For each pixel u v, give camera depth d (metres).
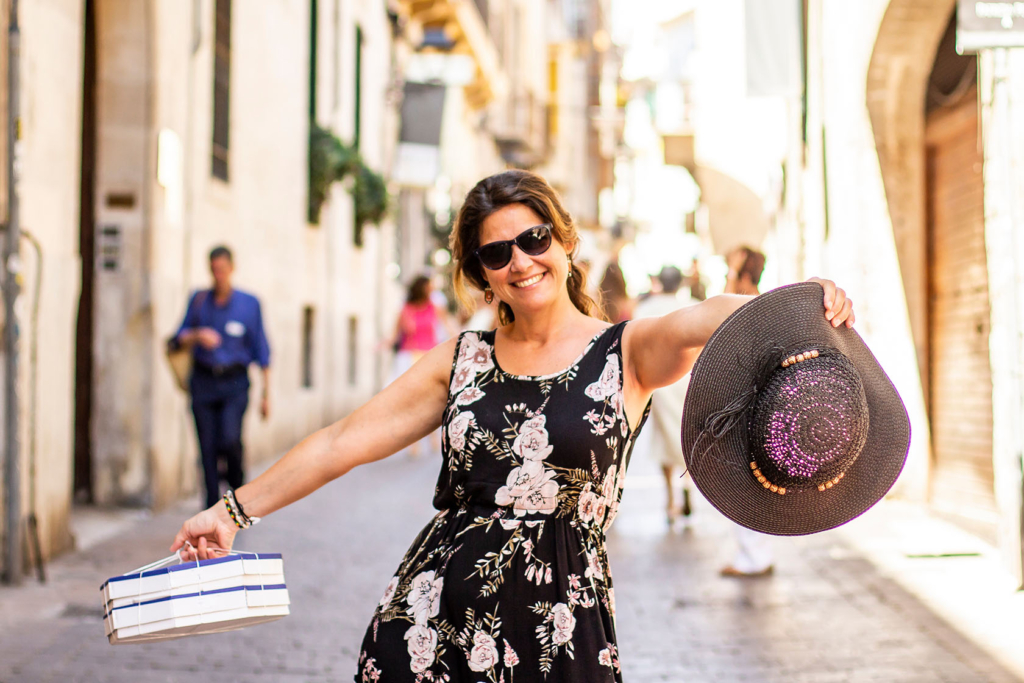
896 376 9.26
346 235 17.11
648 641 5.03
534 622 2.22
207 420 7.29
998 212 6.11
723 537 7.69
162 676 4.47
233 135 11.14
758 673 4.52
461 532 2.31
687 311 2.27
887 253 9.34
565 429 2.26
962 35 5.80
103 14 8.63
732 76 14.40
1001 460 6.19
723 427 2.17
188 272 9.64
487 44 29.78
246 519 2.47
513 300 2.35
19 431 6.17
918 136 9.31
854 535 7.59
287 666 4.65
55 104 6.70
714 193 14.37
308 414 14.80
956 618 5.30
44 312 6.55
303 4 14.31
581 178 60.88
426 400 2.46
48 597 5.73
